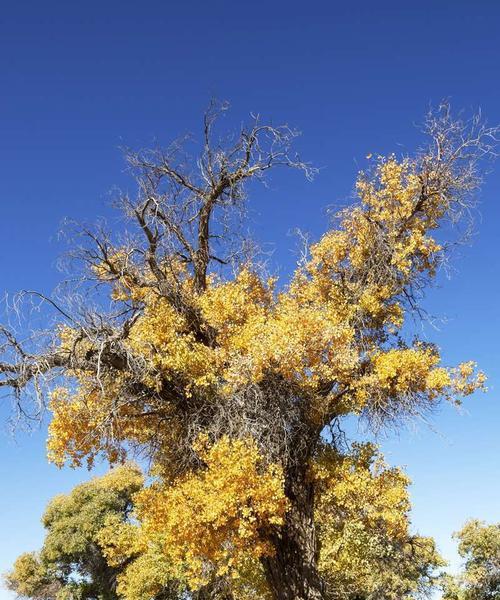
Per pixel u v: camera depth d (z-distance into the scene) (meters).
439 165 13.88
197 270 14.64
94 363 12.20
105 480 35.09
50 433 12.23
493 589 31.33
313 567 12.39
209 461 11.48
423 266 14.37
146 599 25.05
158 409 13.48
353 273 14.44
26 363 11.25
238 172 14.53
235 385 11.98
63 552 32.66
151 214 13.81
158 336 12.55
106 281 13.42
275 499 10.80
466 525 32.84
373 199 14.23
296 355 11.86
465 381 12.54
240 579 15.67
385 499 13.81
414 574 28.70
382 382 12.71
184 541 11.36
